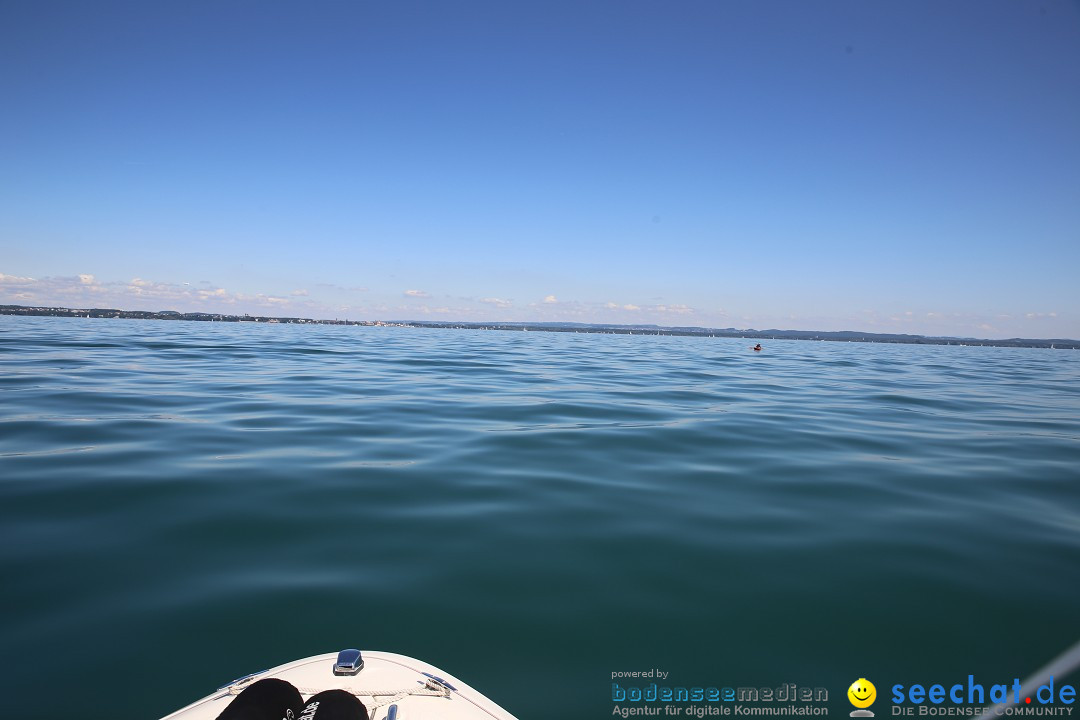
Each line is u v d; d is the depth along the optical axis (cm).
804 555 539
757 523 622
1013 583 488
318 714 270
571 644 392
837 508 675
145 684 339
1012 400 1808
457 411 1304
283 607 427
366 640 389
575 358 3372
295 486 715
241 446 916
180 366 2116
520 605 439
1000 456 970
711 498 707
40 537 540
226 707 278
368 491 705
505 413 1293
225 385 1633
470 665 367
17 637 380
